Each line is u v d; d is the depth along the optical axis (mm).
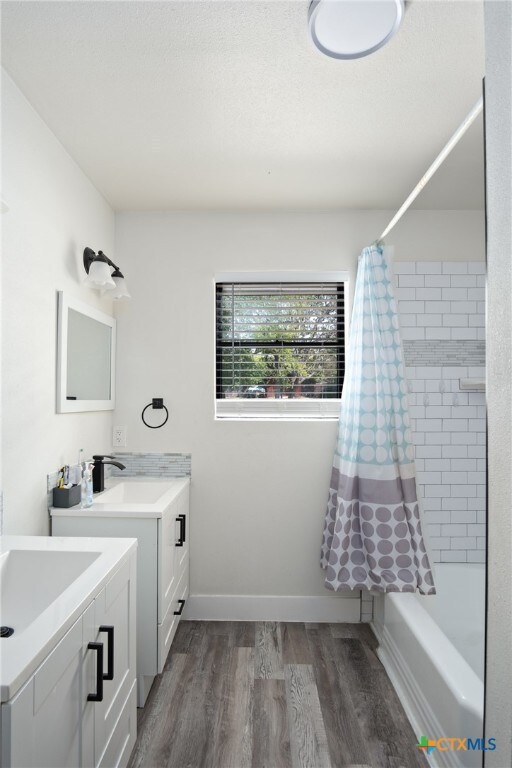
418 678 1747
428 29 1357
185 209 2664
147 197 2506
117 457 2646
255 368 2797
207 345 2670
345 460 2363
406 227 2598
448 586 2211
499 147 886
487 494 919
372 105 1725
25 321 1665
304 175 2264
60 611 1015
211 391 2654
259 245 2688
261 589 2617
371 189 2416
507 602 834
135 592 1493
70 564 1360
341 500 2297
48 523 1847
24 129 1658
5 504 1555
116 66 1514
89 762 1118
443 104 1718
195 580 2627
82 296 2197
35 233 1738
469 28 1354
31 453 1720
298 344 2801
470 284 2281
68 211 2041
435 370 2273
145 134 1909
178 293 2684
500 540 863
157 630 1853
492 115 914
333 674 2068
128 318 2676
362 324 2318
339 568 2205
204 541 2629
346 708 1839
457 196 2402
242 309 2809
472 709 1380
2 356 1525
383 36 1365
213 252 2693
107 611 1239
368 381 2266
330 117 1801
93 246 2354
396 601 2062
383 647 2201
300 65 1506
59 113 1760
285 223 2691
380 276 2314
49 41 1409
